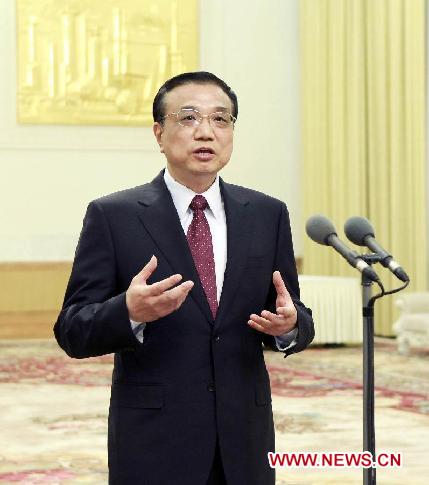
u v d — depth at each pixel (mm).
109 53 31406
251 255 6328
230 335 6176
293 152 33188
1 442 14039
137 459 6020
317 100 32156
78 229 31312
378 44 30047
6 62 30750
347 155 31344
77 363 23781
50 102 31000
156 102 6344
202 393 6082
